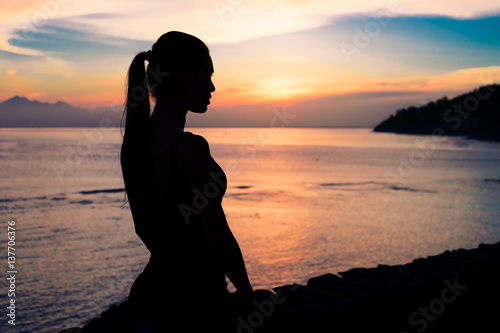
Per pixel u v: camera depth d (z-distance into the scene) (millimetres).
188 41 1346
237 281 1254
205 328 1291
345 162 192625
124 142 1360
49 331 26766
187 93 1334
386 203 86438
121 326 1368
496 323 2660
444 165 184875
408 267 3594
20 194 94125
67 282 37875
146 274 1367
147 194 1305
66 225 63312
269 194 96688
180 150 1209
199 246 1296
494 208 81188
